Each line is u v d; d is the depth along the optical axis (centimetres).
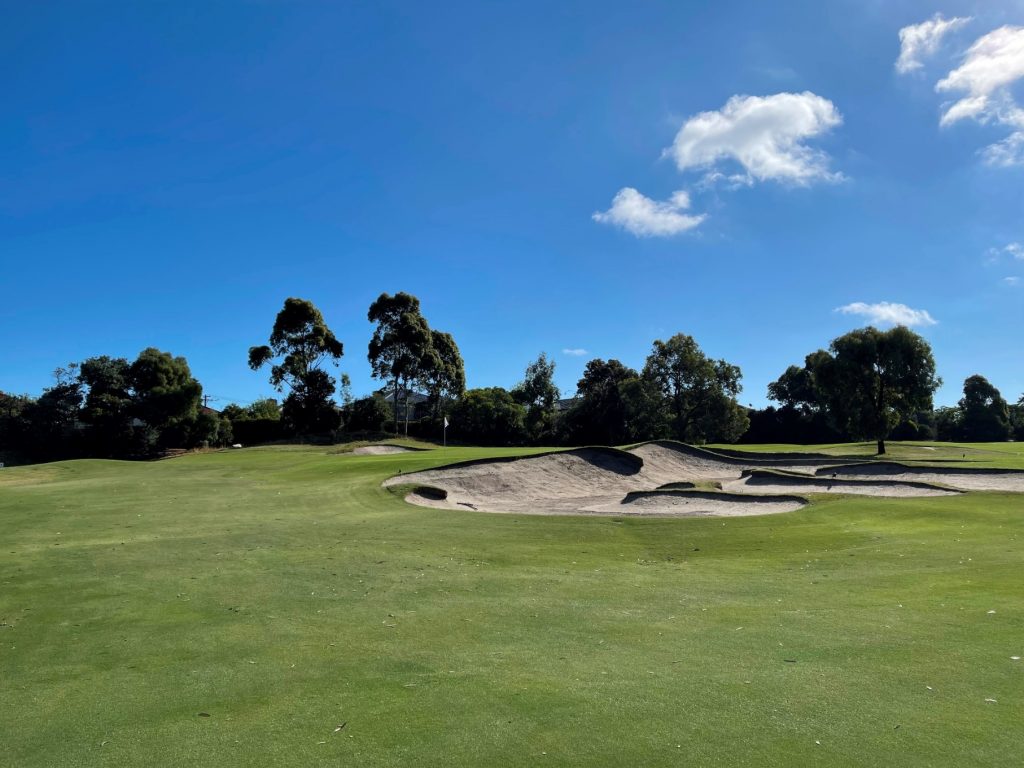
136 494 2244
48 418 5712
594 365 9206
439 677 688
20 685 701
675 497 2505
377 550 1480
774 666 691
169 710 620
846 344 4884
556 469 3228
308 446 5238
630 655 752
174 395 6019
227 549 1457
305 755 509
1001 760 465
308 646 814
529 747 508
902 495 2409
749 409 8256
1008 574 1091
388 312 6956
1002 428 8462
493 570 1303
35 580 1171
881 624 839
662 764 473
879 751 484
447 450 4528
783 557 1426
